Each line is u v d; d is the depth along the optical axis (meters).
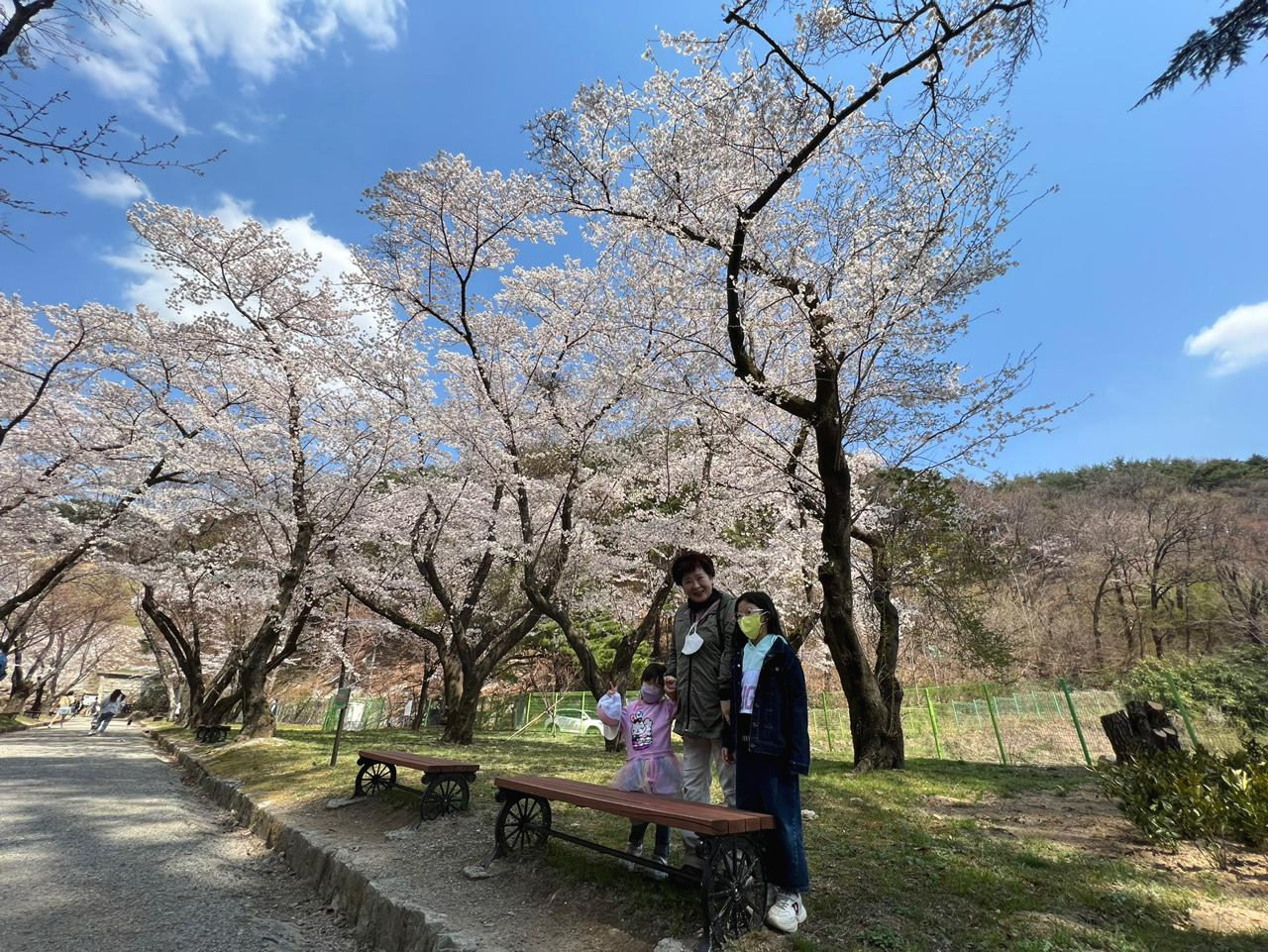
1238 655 13.95
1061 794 5.65
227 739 12.82
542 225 11.54
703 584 3.48
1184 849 3.83
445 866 4.01
